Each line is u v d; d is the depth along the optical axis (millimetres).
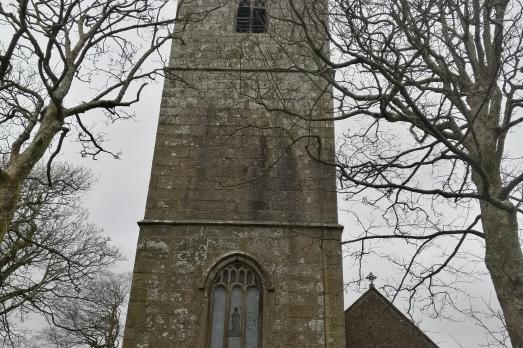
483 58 10195
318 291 13172
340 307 12969
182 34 18094
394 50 9414
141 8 11508
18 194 8984
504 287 8281
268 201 14656
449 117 9852
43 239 18531
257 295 13305
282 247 13812
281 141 15781
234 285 13391
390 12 10039
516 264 8352
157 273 13430
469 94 9148
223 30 18281
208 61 17484
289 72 17000
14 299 18062
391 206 11000
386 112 9484
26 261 17406
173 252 13742
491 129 9570
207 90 15828
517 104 9469
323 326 12703
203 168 15258
